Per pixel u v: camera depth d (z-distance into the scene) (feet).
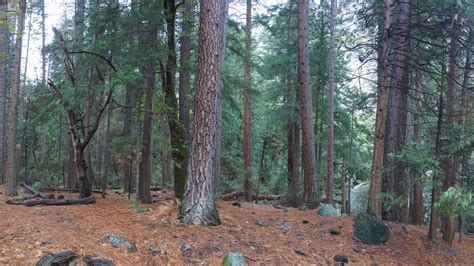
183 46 33.73
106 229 20.79
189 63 32.12
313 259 22.91
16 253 16.42
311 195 39.50
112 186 56.95
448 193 22.74
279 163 65.36
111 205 28.55
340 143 55.77
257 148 62.08
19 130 53.98
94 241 19.02
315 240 25.96
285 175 58.44
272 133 57.16
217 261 20.26
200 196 24.25
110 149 37.17
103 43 28.76
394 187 35.24
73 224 21.07
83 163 30.99
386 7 29.94
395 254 26.50
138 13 29.50
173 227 22.85
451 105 29.76
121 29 30.22
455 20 27.07
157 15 29.86
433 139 29.76
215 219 24.52
